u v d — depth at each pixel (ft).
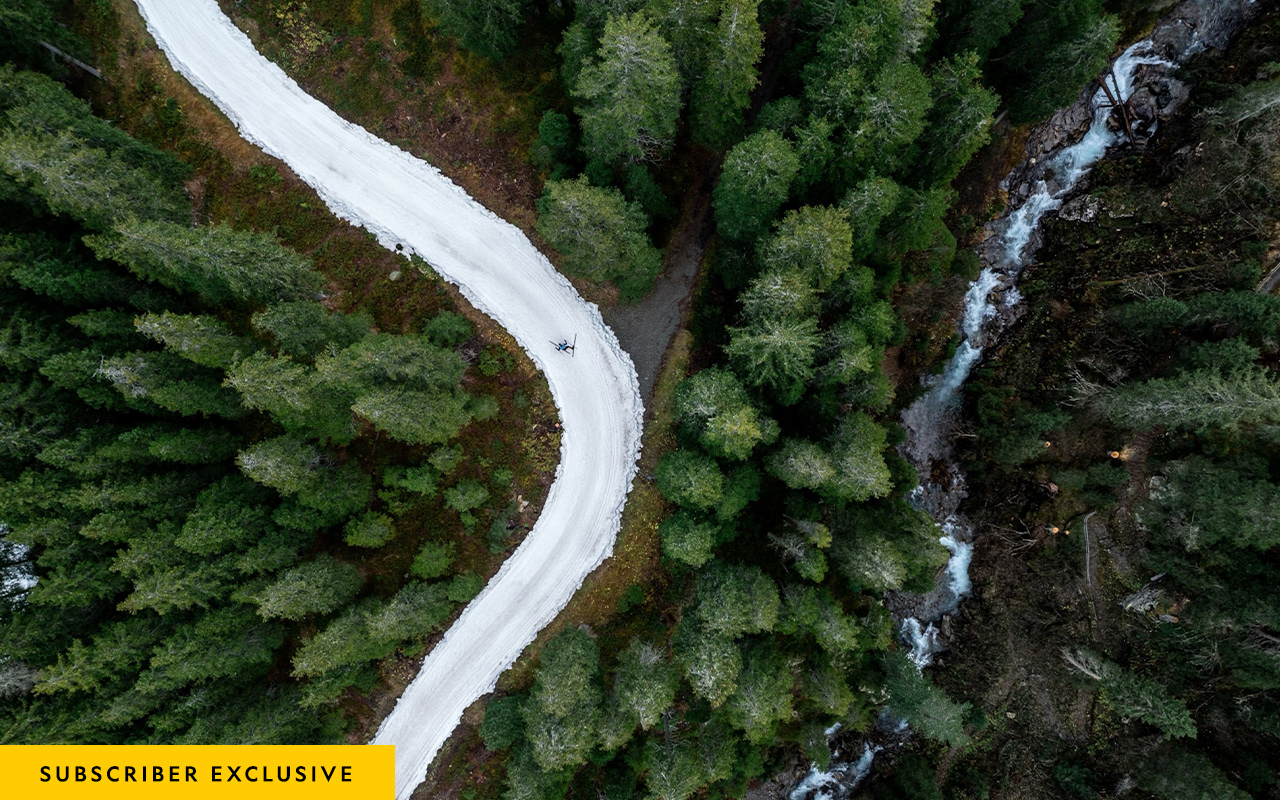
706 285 147.74
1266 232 131.03
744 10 99.76
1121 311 142.72
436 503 142.10
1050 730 160.15
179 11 138.00
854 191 109.09
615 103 107.96
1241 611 126.62
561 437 146.51
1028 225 158.92
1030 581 162.40
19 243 109.91
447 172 143.43
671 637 146.51
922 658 172.86
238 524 117.39
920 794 159.33
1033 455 150.10
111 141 116.06
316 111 141.28
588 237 114.52
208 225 138.21
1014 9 115.85
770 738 139.85
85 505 106.11
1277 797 130.93
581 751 118.93
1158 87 145.07
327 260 140.67
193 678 112.47
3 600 112.27
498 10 120.57
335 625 121.19
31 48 120.98
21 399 106.52
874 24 106.63
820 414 128.36
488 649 145.28
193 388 113.29
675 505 145.28
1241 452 128.67
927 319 161.07
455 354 128.77
